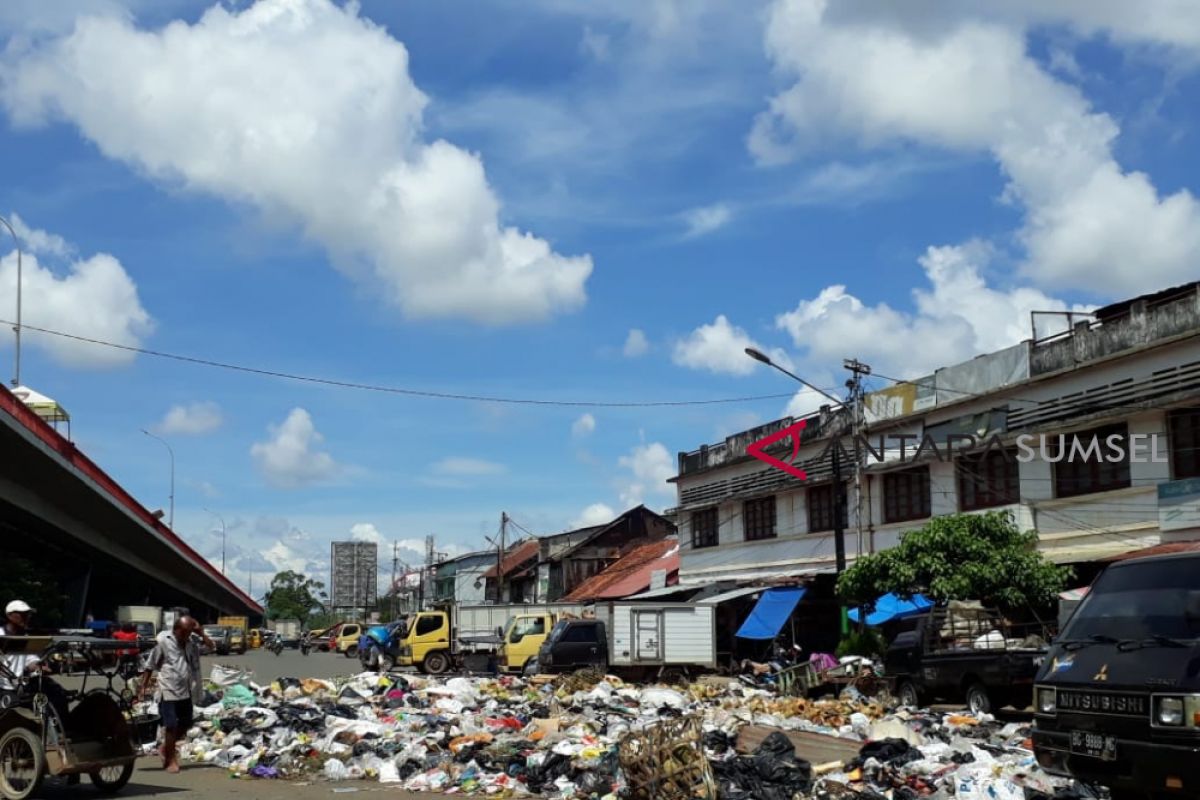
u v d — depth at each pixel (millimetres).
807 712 19062
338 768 13812
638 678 31375
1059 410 28359
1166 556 9500
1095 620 9461
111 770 12344
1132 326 26328
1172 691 8156
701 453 47531
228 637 72062
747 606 39906
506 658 36625
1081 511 27344
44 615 50375
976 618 22219
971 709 20250
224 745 15664
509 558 84438
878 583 27562
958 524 26906
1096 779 8688
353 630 74125
